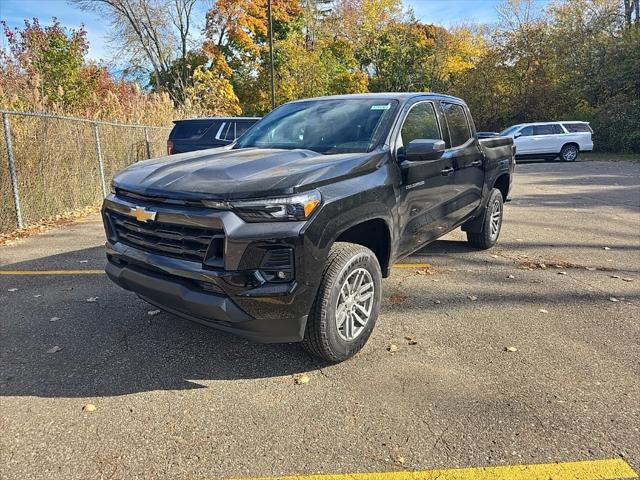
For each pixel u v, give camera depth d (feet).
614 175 53.11
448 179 15.40
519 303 14.87
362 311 11.24
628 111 84.02
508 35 112.27
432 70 147.02
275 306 9.18
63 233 25.14
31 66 45.11
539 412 9.18
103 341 12.13
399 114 13.21
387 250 12.17
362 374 10.61
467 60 155.63
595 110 89.56
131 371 10.70
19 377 10.39
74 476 7.51
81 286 16.25
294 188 9.18
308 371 10.74
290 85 112.06
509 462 7.84
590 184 45.44
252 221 8.99
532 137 73.67
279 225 9.07
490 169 19.49
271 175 9.57
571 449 8.14
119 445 8.25
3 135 25.73
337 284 10.21
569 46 97.14
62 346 11.85
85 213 31.45
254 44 111.75
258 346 11.90
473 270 18.33
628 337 12.48
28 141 27.66
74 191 32.04
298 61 112.88
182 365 10.98
